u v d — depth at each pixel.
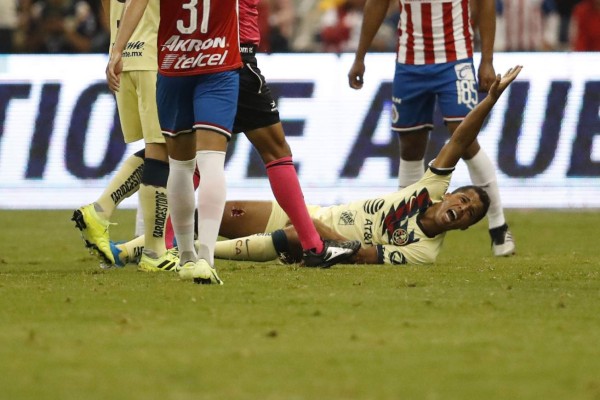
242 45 23.61
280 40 59.09
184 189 22.44
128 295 20.50
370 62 44.28
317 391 13.15
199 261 22.08
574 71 44.25
